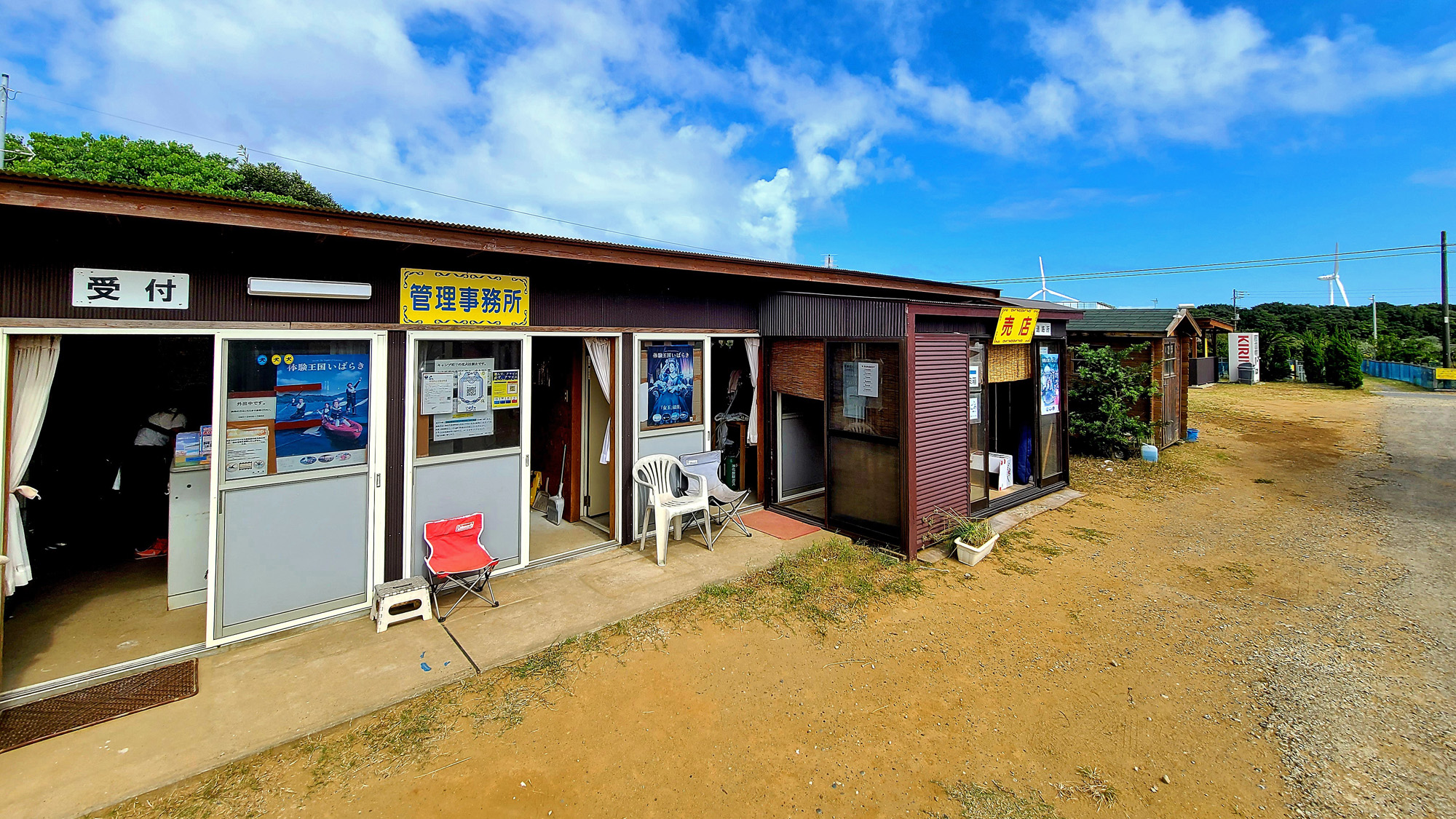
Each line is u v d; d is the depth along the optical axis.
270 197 16.22
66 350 4.82
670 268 4.77
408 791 2.46
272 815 2.33
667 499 5.23
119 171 14.67
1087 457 9.81
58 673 3.18
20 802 2.32
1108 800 2.49
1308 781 2.61
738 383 7.27
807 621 4.00
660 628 3.85
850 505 5.68
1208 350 23.53
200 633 3.65
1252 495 7.50
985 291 8.52
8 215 2.65
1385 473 8.63
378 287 3.89
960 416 5.75
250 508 3.53
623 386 5.24
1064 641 3.81
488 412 4.46
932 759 2.71
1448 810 2.43
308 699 3.02
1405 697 3.22
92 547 4.98
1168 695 3.24
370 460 3.93
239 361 3.47
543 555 5.02
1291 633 3.92
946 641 3.79
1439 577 4.85
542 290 4.64
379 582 3.97
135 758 2.58
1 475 2.90
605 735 2.84
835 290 6.80
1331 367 21.20
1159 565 5.13
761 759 2.70
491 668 3.34
